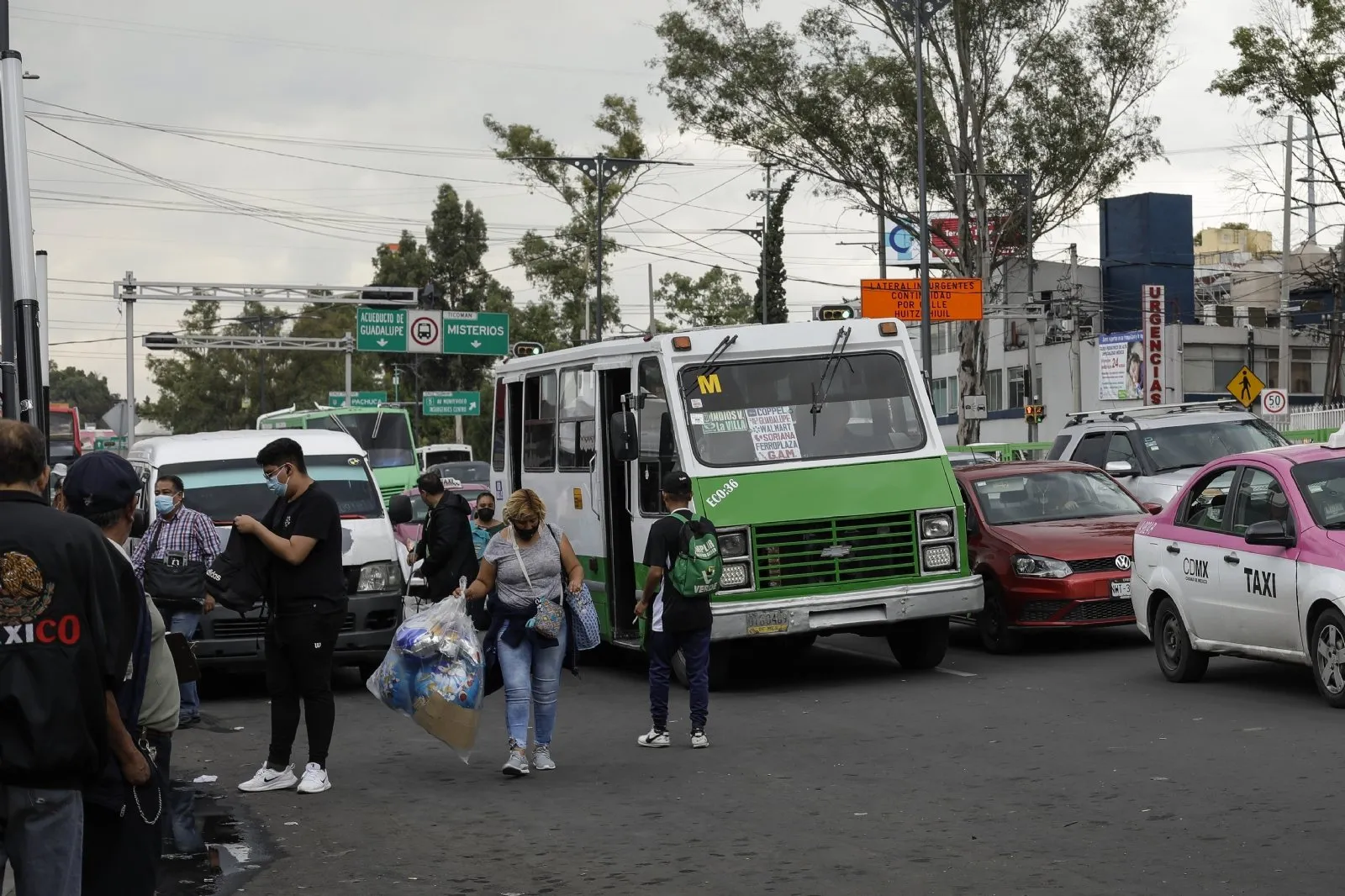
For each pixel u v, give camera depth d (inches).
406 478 1672.0
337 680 622.8
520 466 705.0
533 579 397.1
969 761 383.2
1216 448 797.2
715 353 562.3
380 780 396.2
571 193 2605.8
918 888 263.6
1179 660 497.4
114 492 215.5
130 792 188.4
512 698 398.0
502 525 403.5
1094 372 2714.1
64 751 171.8
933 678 549.3
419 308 2432.3
